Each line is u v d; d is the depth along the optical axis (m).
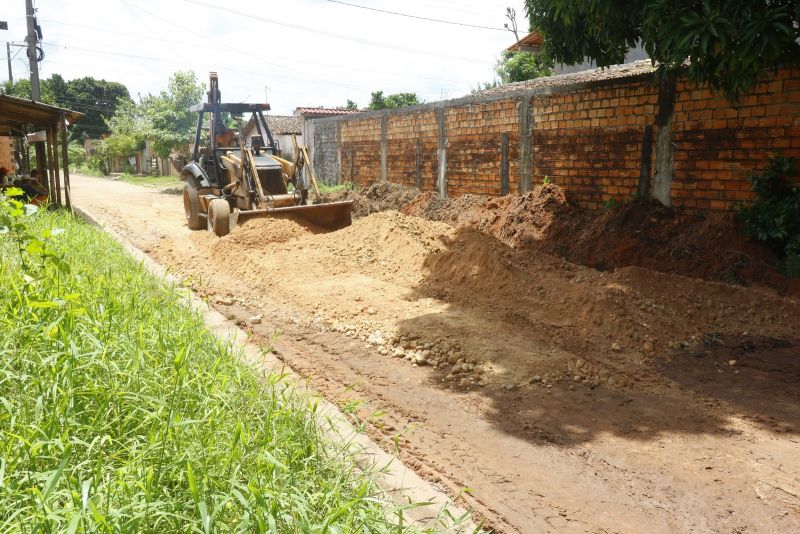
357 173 19.30
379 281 8.52
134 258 8.62
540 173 12.34
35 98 26.25
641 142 10.27
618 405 4.79
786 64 7.79
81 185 32.28
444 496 3.36
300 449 3.12
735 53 7.00
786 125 8.34
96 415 3.00
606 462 3.93
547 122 12.04
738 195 8.98
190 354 4.12
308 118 23.84
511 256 8.96
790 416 4.57
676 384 5.18
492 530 3.13
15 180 14.15
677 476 3.76
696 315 6.65
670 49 7.81
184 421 2.85
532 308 7.04
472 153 14.13
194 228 13.23
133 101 54.06
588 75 14.97
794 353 5.84
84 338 3.78
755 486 3.64
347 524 2.40
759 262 8.14
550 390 5.06
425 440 4.20
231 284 8.56
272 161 12.60
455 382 5.22
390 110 17.06
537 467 3.86
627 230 9.69
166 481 2.56
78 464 2.58
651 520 3.30
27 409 2.80
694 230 9.14
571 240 10.24
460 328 6.36
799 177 8.30
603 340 6.09
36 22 26.34
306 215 11.61
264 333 6.47
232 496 2.41
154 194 24.75
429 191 15.72
